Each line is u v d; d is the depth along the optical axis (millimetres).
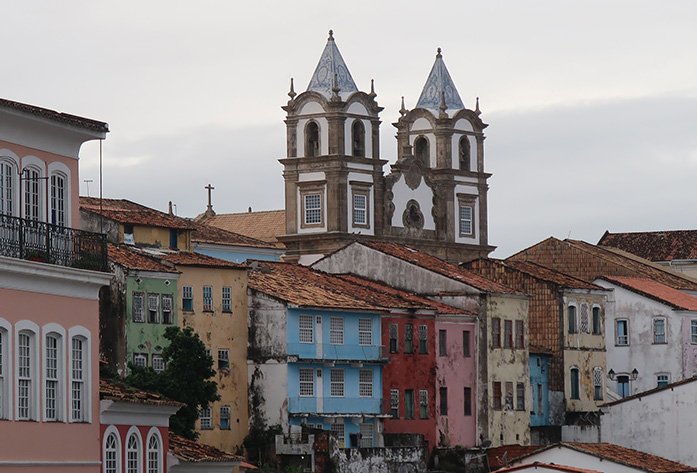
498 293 123062
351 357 109875
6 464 58875
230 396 106062
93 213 109938
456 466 114250
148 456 69688
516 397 124375
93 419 64750
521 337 125750
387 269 126812
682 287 152875
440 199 164125
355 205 155500
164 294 102125
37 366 61062
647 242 185250
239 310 107438
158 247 111438
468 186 167125
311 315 108250
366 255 127812
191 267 104625
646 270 155500
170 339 92000
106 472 66062
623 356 142875
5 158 60938
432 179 164125
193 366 90812
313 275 121062
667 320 141500
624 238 187500
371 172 157125
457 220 165625
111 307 99188
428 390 116562
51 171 63750
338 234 152000
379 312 112000
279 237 154875
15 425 59656
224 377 105875
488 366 121375
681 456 122000
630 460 101562
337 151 154250
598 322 136500
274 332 107062
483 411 120938
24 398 60562
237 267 107500
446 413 118312
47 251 62125
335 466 102438
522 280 133250
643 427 123875
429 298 124000
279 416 106250
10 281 59688
